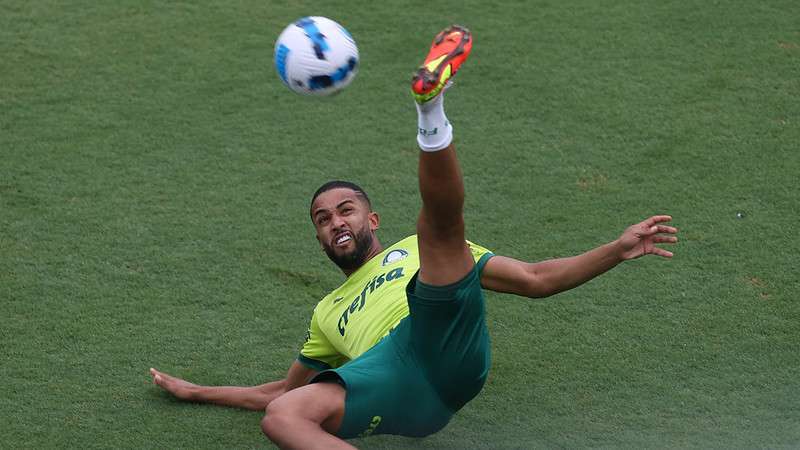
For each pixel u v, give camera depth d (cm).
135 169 2630
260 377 1988
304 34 1683
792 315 2122
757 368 1981
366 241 1870
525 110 2847
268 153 2697
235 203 2509
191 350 2055
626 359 2016
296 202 2516
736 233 2370
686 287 2211
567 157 2662
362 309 1798
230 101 2902
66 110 2853
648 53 3061
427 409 1681
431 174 1520
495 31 3164
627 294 2198
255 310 2172
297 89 1698
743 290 2197
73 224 2423
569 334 2091
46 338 2067
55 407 1881
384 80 2975
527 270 1750
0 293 2192
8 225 2412
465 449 1789
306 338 1916
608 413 1872
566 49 3083
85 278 2250
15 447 1775
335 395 1595
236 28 3212
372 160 2669
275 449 1794
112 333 2091
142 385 1956
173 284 2239
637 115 2811
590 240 2362
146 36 3177
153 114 2844
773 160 2625
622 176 2588
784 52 3052
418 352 1656
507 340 2077
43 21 3238
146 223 2433
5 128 2770
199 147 2719
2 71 3002
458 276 1603
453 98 2898
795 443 1772
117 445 1792
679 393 1920
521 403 1906
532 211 2470
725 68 2991
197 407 1906
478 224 2425
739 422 1836
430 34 3155
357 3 3319
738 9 3256
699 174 2581
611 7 3281
